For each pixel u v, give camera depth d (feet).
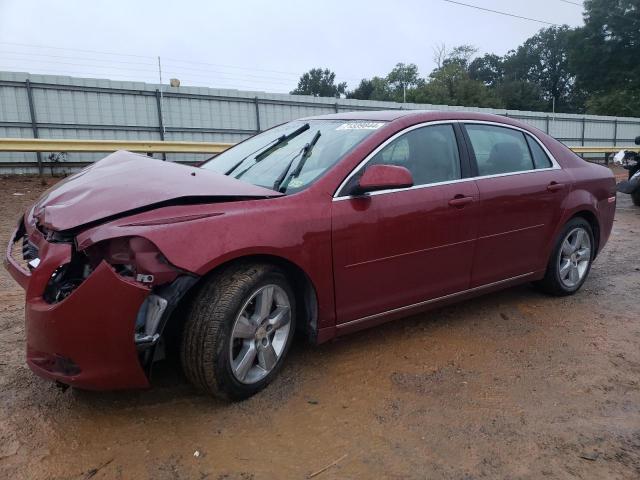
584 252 15.97
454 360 11.67
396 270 11.44
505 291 16.37
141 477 7.85
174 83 53.21
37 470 7.95
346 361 11.51
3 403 9.70
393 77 216.74
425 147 12.25
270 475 7.93
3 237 22.71
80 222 8.74
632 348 12.42
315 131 12.96
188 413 9.48
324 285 10.38
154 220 8.66
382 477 7.92
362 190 10.64
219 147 46.60
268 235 9.46
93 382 8.59
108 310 8.30
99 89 48.39
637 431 9.12
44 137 46.34
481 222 12.79
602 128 90.99
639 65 152.66
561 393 10.36
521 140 14.52
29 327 8.73
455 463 8.24
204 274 8.80
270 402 9.86
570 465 8.21
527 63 290.76
